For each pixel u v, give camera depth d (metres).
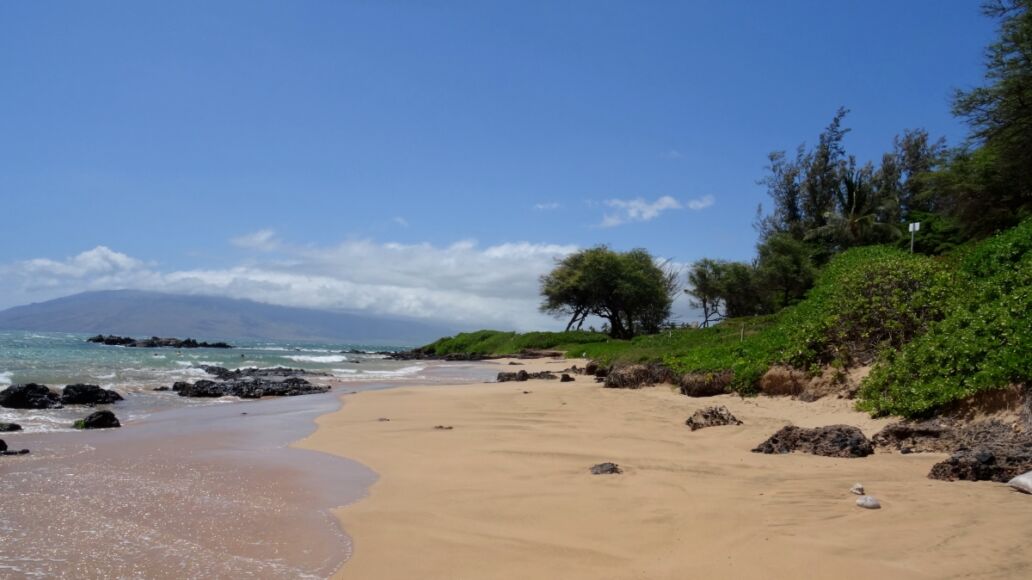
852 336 13.85
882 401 10.78
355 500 7.10
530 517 6.28
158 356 44.38
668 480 7.49
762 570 4.66
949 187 30.44
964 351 9.97
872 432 10.08
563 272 66.62
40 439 10.84
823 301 16.88
